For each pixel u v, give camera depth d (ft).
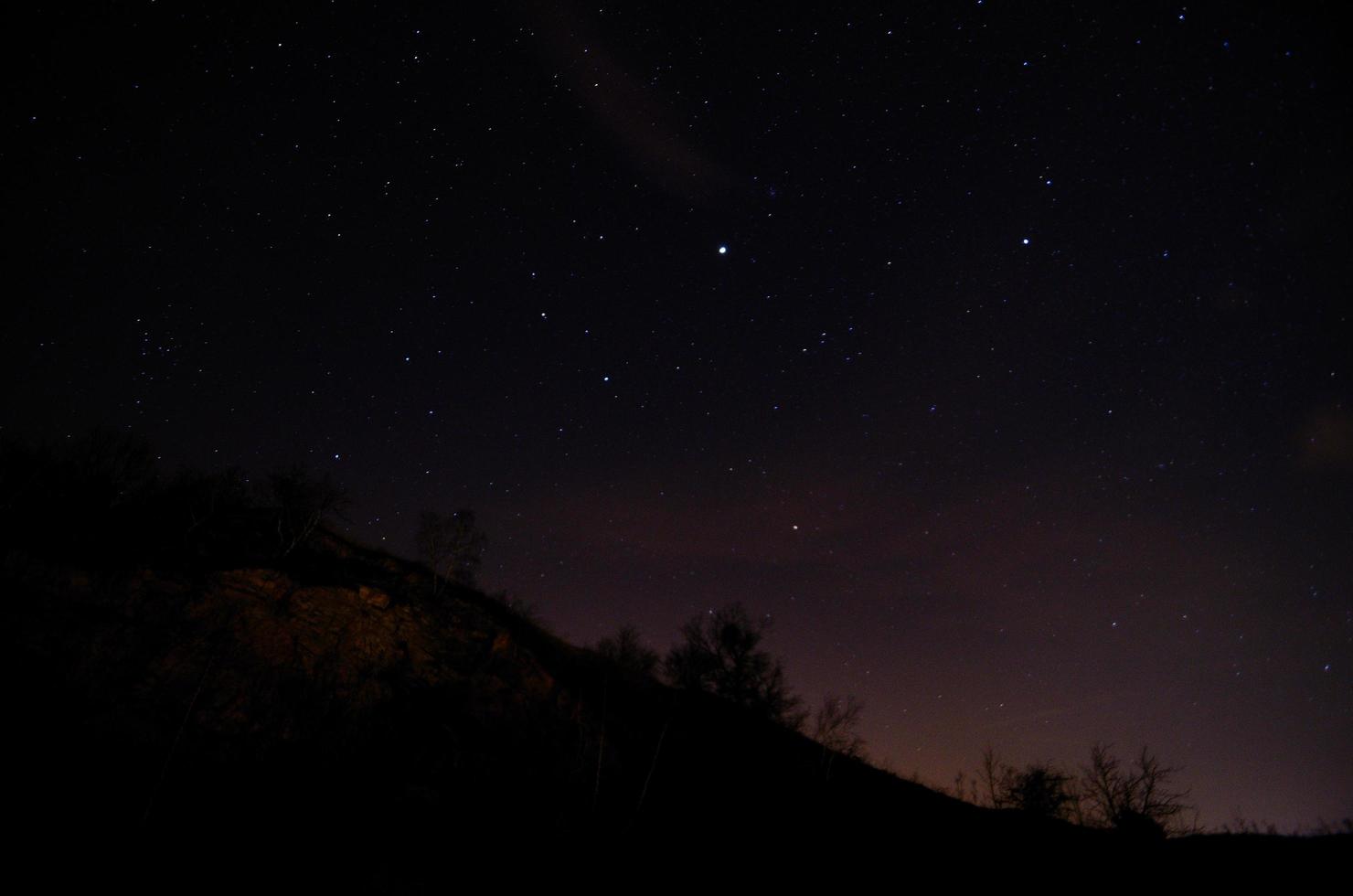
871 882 52.39
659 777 63.21
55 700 41.39
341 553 74.38
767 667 87.10
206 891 34.91
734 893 48.47
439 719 55.83
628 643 89.56
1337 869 47.37
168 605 51.21
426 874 41.04
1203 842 57.72
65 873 33.01
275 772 44.80
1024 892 50.70
